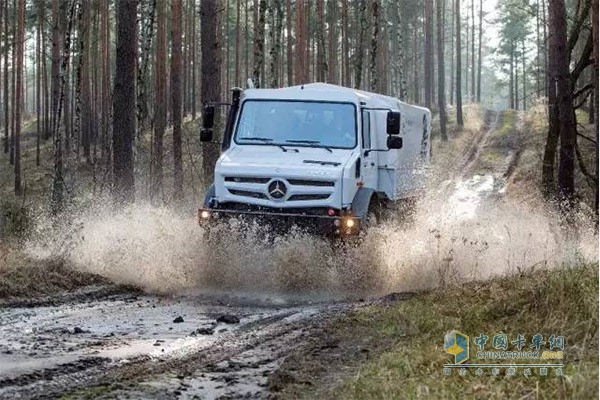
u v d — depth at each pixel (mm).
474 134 60062
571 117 17641
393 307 9984
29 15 51156
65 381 6625
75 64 52250
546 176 19984
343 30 51719
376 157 14727
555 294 8414
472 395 5910
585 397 5434
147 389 6398
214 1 22281
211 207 13234
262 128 14180
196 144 49219
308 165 13031
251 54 73188
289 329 9203
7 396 6105
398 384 6211
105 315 9953
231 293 12266
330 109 14062
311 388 6543
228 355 7781
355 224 12656
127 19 19578
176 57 31531
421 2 71125
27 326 9016
